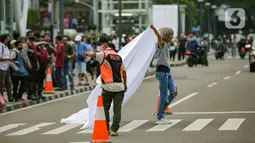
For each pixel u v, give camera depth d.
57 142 25.39
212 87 49.75
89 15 144.38
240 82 54.44
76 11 144.38
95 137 24.33
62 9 53.75
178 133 26.86
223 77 61.31
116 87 26.92
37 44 42.03
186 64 92.00
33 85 41.91
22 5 51.47
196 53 83.31
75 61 56.75
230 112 33.59
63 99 44.41
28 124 31.62
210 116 32.22
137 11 102.44
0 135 28.06
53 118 33.81
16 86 41.03
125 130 28.22
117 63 27.12
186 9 156.25
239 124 29.06
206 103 38.28
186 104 37.97
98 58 27.05
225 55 130.12
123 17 103.00
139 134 26.91
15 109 38.81
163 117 30.03
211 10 191.62
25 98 43.47
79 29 126.62
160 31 30.03
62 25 53.84
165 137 25.84
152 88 50.78
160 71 29.81
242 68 77.69
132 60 30.41
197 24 190.12
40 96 42.91
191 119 31.27
